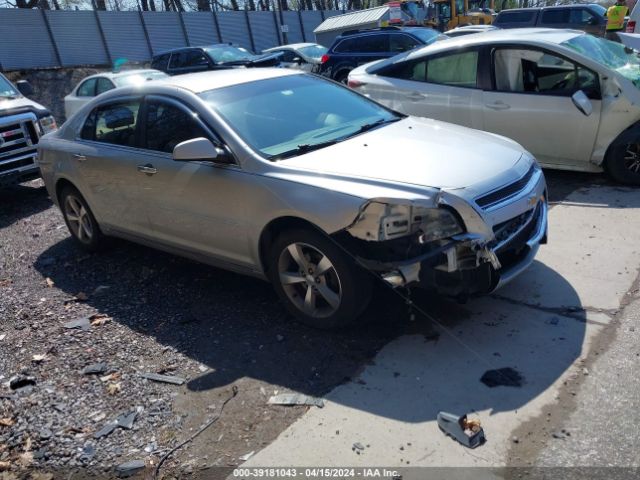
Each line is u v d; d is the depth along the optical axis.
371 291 3.54
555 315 3.71
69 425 3.14
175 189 4.25
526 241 3.63
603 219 5.20
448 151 3.78
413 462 2.63
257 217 3.75
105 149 4.91
